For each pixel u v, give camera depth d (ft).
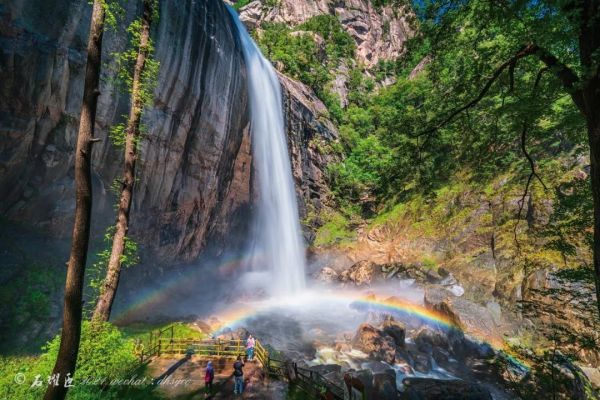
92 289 59.47
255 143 128.26
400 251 130.21
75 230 23.04
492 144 38.88
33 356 42.34
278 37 236.22
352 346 65.10
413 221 137.59
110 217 70.23
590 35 19.69
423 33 34.88
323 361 59.57
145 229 81.66
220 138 102.63
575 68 20.36
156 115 75.77
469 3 29.55
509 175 109.40
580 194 34.86
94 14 24.68
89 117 23.59
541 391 43.78
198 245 105.60
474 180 120.16
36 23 52.08
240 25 135.74
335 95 239.91
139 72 40.70
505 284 86.58
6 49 48.88
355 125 230.68
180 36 80.12
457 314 73.26
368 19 373.40
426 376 56.70
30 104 52.95
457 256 109.91
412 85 174.29
